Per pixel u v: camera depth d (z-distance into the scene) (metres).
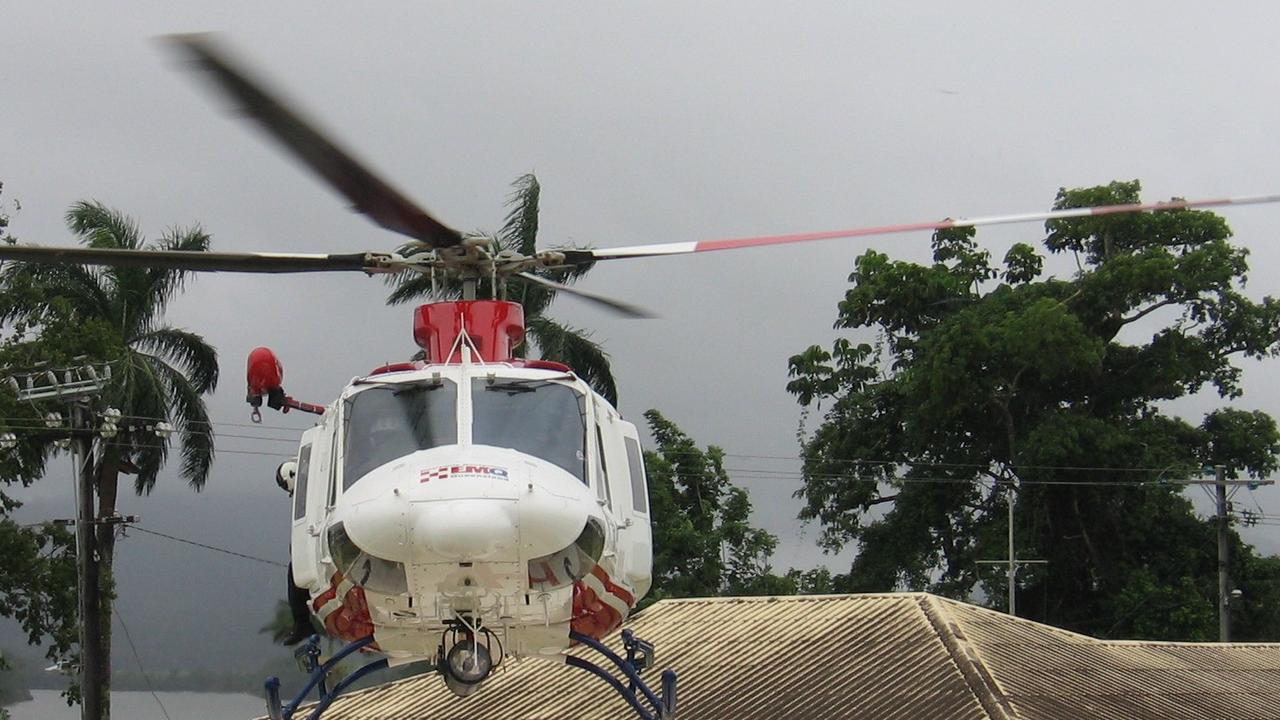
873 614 23.73
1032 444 40.09
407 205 9.62
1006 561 39.25
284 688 26.17
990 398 40.66
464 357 10.88
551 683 23.80
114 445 35.00
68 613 33.19
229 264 10.76
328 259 11.09
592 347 35.38
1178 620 39.81
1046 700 20.80
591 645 11.34
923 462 42.62
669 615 25.62
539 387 10.76
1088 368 39.38
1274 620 42.69
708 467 41.06
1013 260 43.75
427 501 9.58
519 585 9.97
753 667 22.70
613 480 10.98
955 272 43.81
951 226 10.20
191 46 6.57
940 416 40.78
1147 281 39.84
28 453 32.81
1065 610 42.03
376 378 10.83
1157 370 41.34
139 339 37.16
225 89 7.00
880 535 43.56
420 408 10.53
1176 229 41.78
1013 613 37.81
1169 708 22.08
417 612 10.10
